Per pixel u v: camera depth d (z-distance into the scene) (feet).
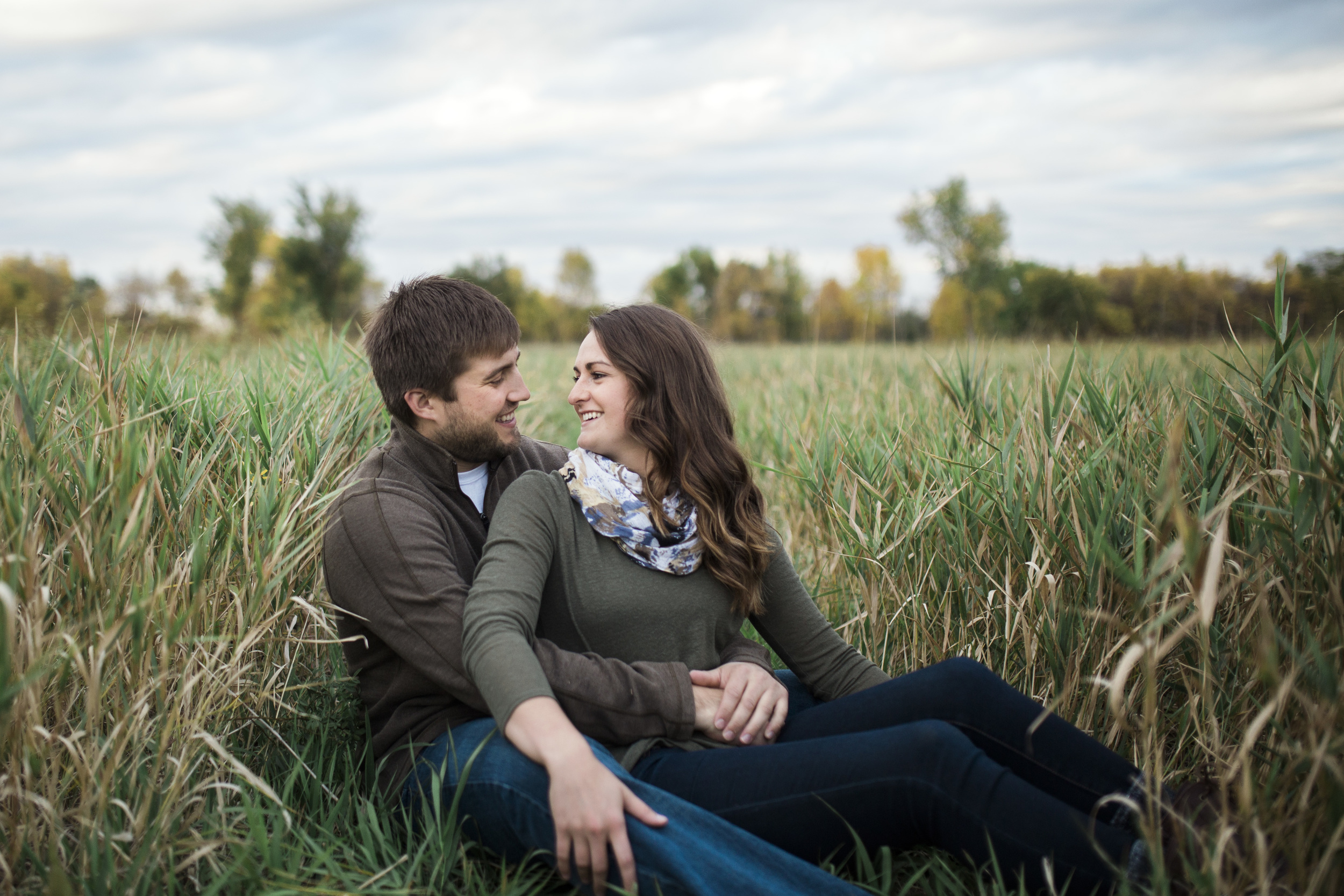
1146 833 4.08
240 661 5.58
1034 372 8.51
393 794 5.47
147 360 7.47
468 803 5.00
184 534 5.76
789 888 4.39
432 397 5.88
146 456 5.38
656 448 5.58
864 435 9.36
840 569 9.12
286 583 6.18
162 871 4.62
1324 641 4.76
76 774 4.58
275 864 4.60
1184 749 6.17
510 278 176.96
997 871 4.43
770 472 12.84
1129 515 6.34
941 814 4.56
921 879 5.15
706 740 5.44
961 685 5.11
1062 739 4.95
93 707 4.42
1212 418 6.16
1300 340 5.85
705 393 5.75
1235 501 5.74
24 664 4.46
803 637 6.21
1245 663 5.66
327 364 9.40
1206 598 3.84
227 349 14.15
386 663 5.75
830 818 4.77
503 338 5.92
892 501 8.19
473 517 6.20
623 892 4.39
